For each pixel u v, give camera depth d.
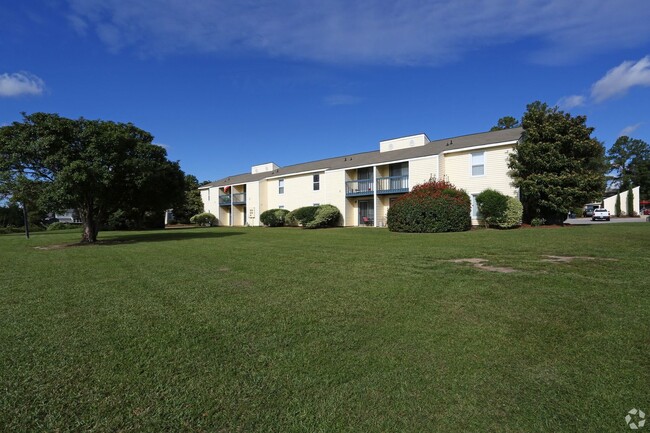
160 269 7.79
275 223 29.92
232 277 6.64
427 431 2.20
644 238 10.38
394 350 3.29
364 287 5.57
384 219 24.80
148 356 3.23
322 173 28.20
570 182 16.69
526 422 2.25
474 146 19.59
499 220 17.14
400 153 24.58
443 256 8.38
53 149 13.15
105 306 4.84
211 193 40.59
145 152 15.04
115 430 2.22
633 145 70.19
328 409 2.43
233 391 2.66
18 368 3.01
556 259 7.32
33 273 7.58
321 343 3.47
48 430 2.21
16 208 34.66
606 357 3.03
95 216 16.77
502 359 3.06
